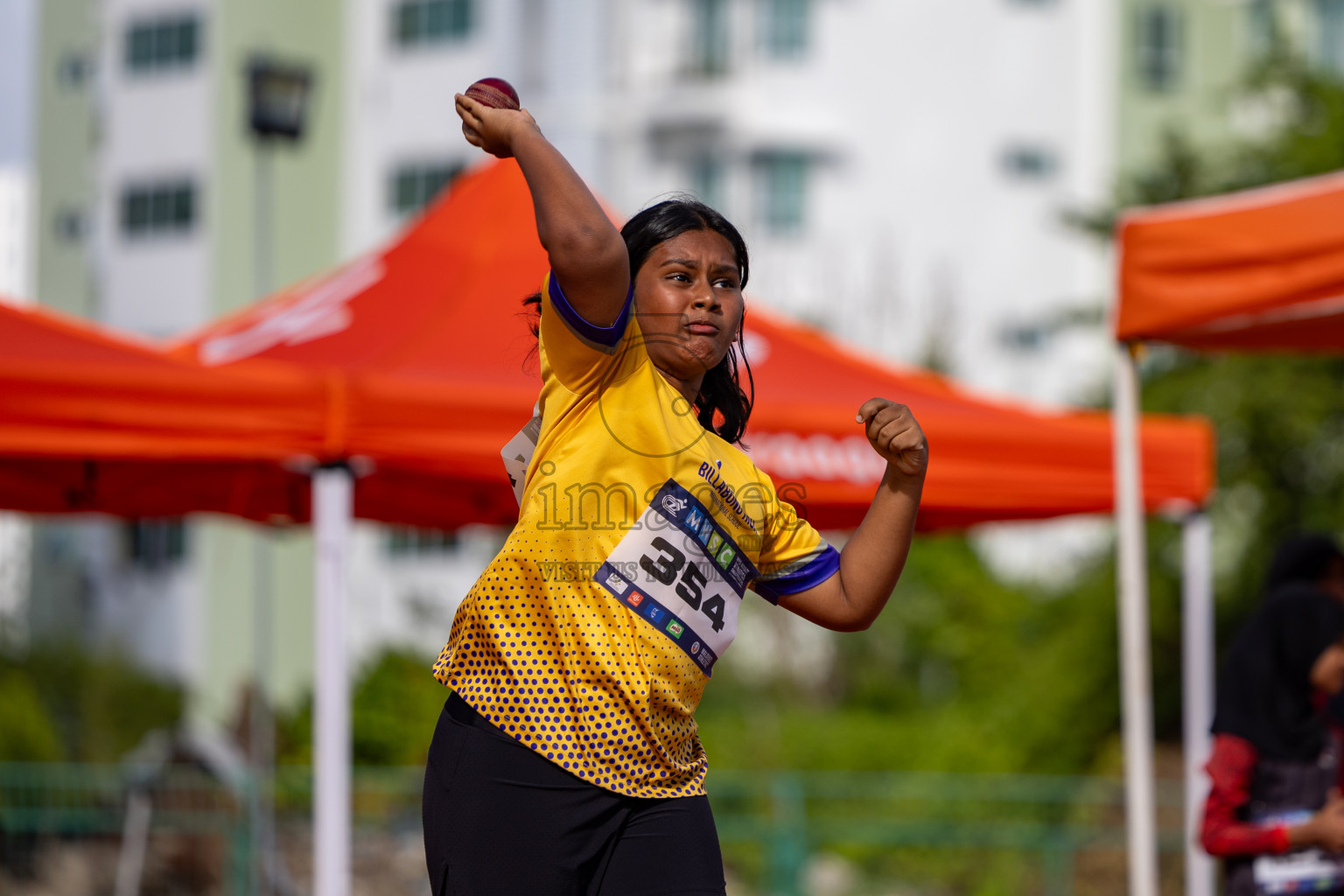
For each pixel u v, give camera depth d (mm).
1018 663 42625
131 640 57625
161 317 63500
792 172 61531
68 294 68562
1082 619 40812
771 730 41656
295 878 23531
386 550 58250
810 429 13195
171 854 22000
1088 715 39188
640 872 5520
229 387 11477
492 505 17078
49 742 36344
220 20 62875
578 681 5512
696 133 61719
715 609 5695
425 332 13250
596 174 61625
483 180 15430
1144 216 12570
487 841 5508
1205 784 14180
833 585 6066
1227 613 41031
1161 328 12359
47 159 69562
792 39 61906
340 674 11781
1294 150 42688
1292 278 11430
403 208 63312
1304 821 10695
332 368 12336
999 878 30766
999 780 35750
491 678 5590
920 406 13844
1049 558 54812
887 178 62188
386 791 25453
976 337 61750
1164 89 65250
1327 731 11008
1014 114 63438
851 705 45938
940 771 38750
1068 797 33906
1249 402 38906
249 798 21766
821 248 61188
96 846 23297
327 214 64688
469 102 5582
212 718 48312
